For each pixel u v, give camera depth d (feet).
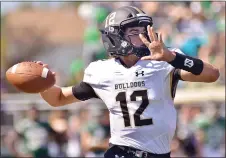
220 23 90.22
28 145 79.51
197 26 90.74
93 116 80.94
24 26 240.53
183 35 90.38
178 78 38.24
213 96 83.51
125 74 38.42
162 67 38.22
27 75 37.99
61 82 114.52
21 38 234.17
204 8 93.25
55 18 249.96
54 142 80.48
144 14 38.55
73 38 238.48
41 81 38.11
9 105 85.71
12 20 242.78
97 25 96.07
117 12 38.73
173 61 36.24
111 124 39.22
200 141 82.43
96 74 39.34
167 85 38.24
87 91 40.14
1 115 85.30
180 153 79.61
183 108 86.33
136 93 38.14
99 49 93.76
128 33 38.27
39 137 79.56
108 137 77.56
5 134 83.82
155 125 37.96
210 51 87.71
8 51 209.36
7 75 38.58
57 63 218.38
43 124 80.12
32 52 230.89
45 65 39.06
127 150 38.45
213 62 86.84
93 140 76.59
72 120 84.28
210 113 85.56
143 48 38.27
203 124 84.58
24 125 80.18
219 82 85.20
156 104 38.09
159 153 38.29
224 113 85.46
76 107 83.66
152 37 35.88
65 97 40.70
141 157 38.19
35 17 247.50
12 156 80.89
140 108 38.06
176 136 80.43
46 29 243.40
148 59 35.88
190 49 87.66
